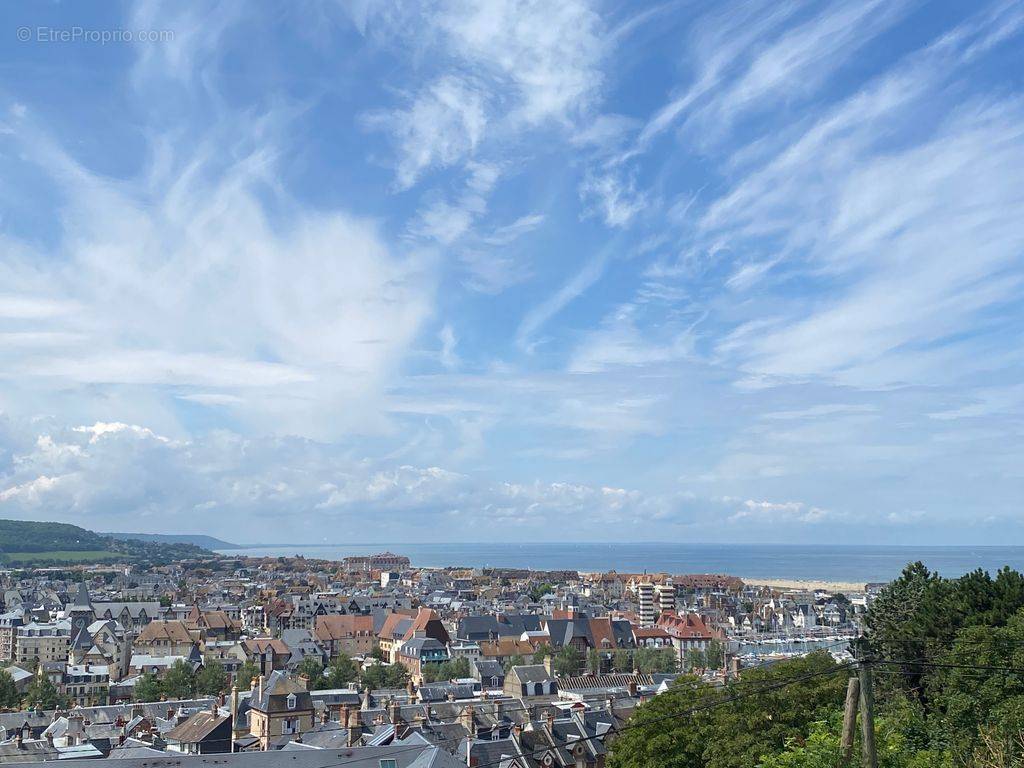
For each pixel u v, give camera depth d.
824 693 107.12
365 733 160.62
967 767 75.44
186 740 171.88
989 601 113.00
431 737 155.88
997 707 87.75
